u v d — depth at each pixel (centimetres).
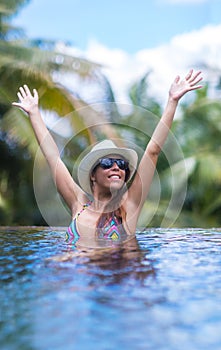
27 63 1190
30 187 1316
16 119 1174
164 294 146
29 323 119
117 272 180
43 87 1193
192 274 178
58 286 157
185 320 121
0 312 128
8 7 1305
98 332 112
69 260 208
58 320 121
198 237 308
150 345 104
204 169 1355
